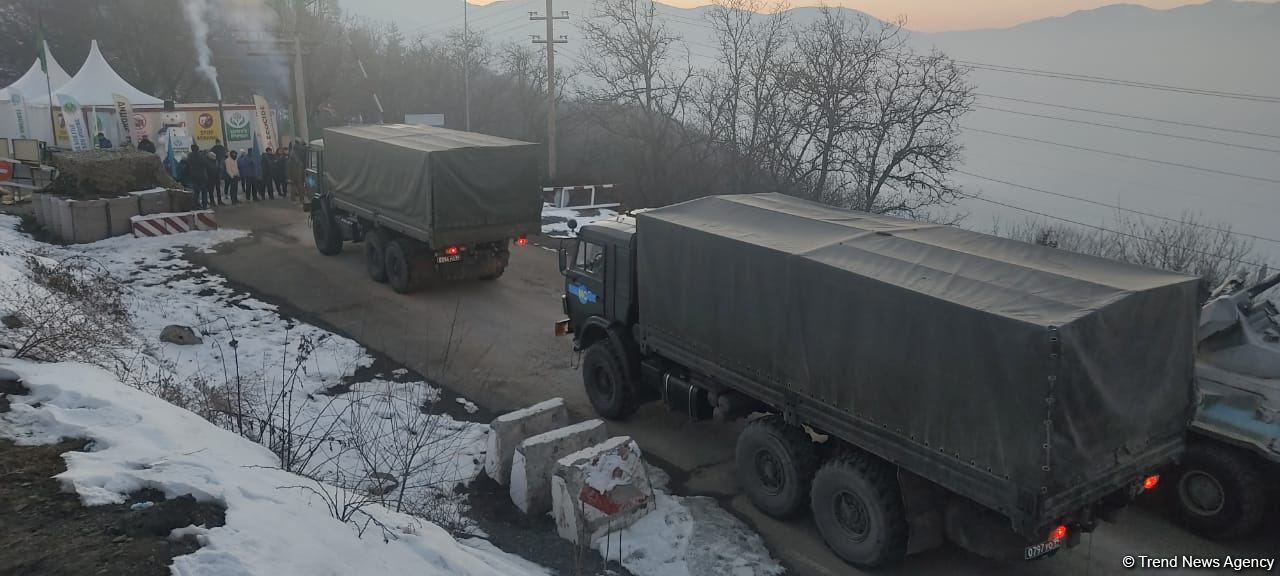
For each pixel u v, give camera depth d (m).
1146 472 6.52
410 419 10.07
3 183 23.77
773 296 7.72
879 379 6.80
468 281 16.98
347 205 17.48
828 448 7.88
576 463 7.45
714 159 38.12
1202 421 7.54
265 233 20.97
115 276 16.19
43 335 8.90
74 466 5.80
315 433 9.33
